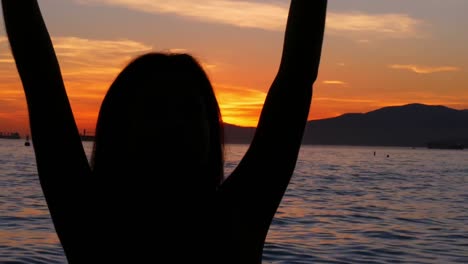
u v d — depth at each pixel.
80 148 1.99
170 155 1.88
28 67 1.97
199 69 1.98
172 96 1.90
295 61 2.03
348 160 69.31
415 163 65.88
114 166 1.92
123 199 1.91
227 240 1.92
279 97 2.02
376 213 18.42
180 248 1.90
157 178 1.90
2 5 1.99
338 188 27.94
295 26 2.04
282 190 2.00
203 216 1.91
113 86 1.94
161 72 1.93
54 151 1.95
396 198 23.92
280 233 13.66
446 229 15.13
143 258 1.89
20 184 25.17
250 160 1.99
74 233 1.93
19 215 15.38
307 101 2.04
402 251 11.84
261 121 2.03
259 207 1.96
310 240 12.78
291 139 2.00
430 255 11.52
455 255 11.55
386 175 40.16
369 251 11.74
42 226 13.53
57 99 1.99
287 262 10.50
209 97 1.99
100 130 1.93
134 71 1.94
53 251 10.74
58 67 2.03
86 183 1.94
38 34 1.99
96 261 1.92
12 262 9.84
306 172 40.78
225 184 1.98
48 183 1.94
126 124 1.91
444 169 51.94
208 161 1.96
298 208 19.08
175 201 1.91
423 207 20.67
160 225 1.90
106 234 1.91
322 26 2.05
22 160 48.03
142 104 1.89
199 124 1.90
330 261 10.68
